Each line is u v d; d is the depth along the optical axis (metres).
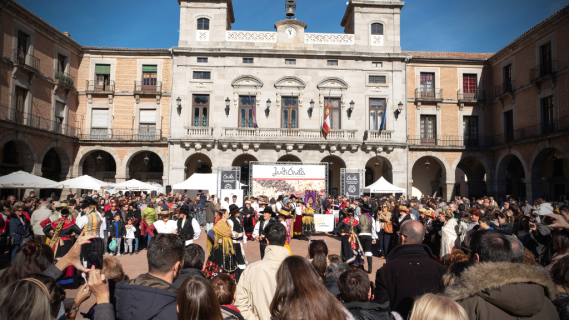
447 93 29.95
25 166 24.22
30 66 23.91
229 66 28.62
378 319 3.17
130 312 3.00
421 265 3.98
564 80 22.52
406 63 29.45
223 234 7.25
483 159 29.12
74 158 28.48
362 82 29.02
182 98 28.38
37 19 24.38
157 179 31.06
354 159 28.16
